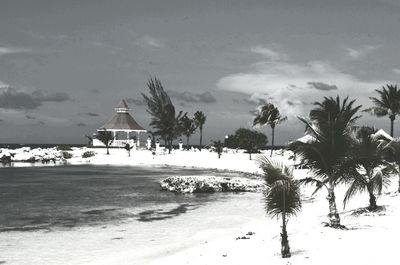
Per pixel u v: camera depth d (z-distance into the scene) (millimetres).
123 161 101125
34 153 114312
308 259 13773
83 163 103438
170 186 47906
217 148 95312
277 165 15383
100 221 28250
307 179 19734
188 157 98688
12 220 28844
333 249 14773
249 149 96562
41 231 24781
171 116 111562
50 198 41469
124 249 19906
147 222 27688
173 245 19969
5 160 108688
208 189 46531
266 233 20562
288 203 14820
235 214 30953
